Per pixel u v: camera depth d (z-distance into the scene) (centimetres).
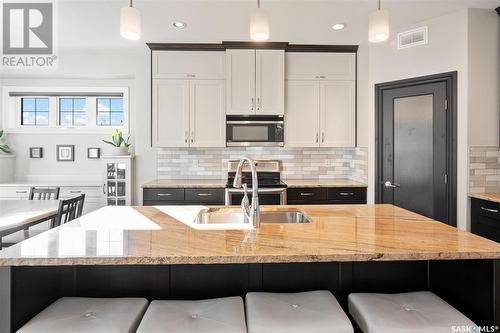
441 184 320
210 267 157
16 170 448
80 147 452
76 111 455
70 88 445
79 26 328
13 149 448
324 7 290
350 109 392
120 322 121
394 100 356
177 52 383
